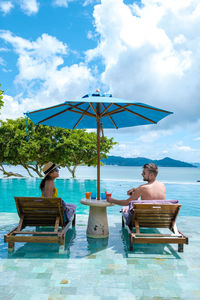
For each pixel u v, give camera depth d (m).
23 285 2.87
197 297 2.65
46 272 3.24
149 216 4.26
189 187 15.95
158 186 4.45
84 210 8.92
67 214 4.71
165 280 3.05
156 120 5.40
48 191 4.69
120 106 5.07
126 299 2.60
